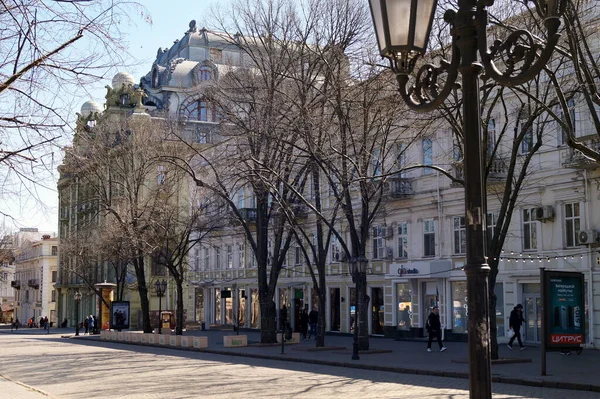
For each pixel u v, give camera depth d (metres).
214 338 47.59
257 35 34.16
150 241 45.28
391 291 41.94
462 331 36.97
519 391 17.66
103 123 49.94
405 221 41.28
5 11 8.91
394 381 20.41
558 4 5.98
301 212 44.78
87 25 9.21
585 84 17.45
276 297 54.66
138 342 45.94
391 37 6.21
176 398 17.14
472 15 5.92
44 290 111.75
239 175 33.72
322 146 30.61
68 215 69.12
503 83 5.99
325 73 31.12
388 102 28.47
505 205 24.05
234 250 60.72
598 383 17.86
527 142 32.72
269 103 32.59
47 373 25.16
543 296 20.03
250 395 17.42
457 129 24.33
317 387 18.97
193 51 78.06
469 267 5.68
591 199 30.86
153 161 42.53
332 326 47.75
